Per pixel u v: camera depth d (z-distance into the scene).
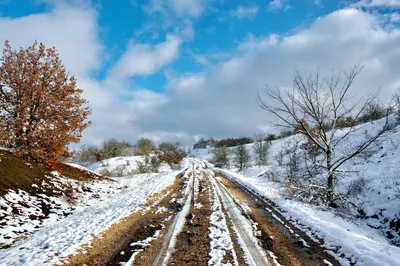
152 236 8.31
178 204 13.62
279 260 6.61
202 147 145.00
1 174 11.98
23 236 8.76
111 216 10.59
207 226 9.48
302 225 9.91
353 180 17.22
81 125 18.27
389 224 11.69
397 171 16.06
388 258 6.21
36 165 15.82
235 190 19.22
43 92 16.78
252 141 97.88
